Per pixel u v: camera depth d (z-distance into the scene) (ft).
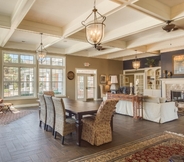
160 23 13.87
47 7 12.79
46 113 13.43
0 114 20.13
